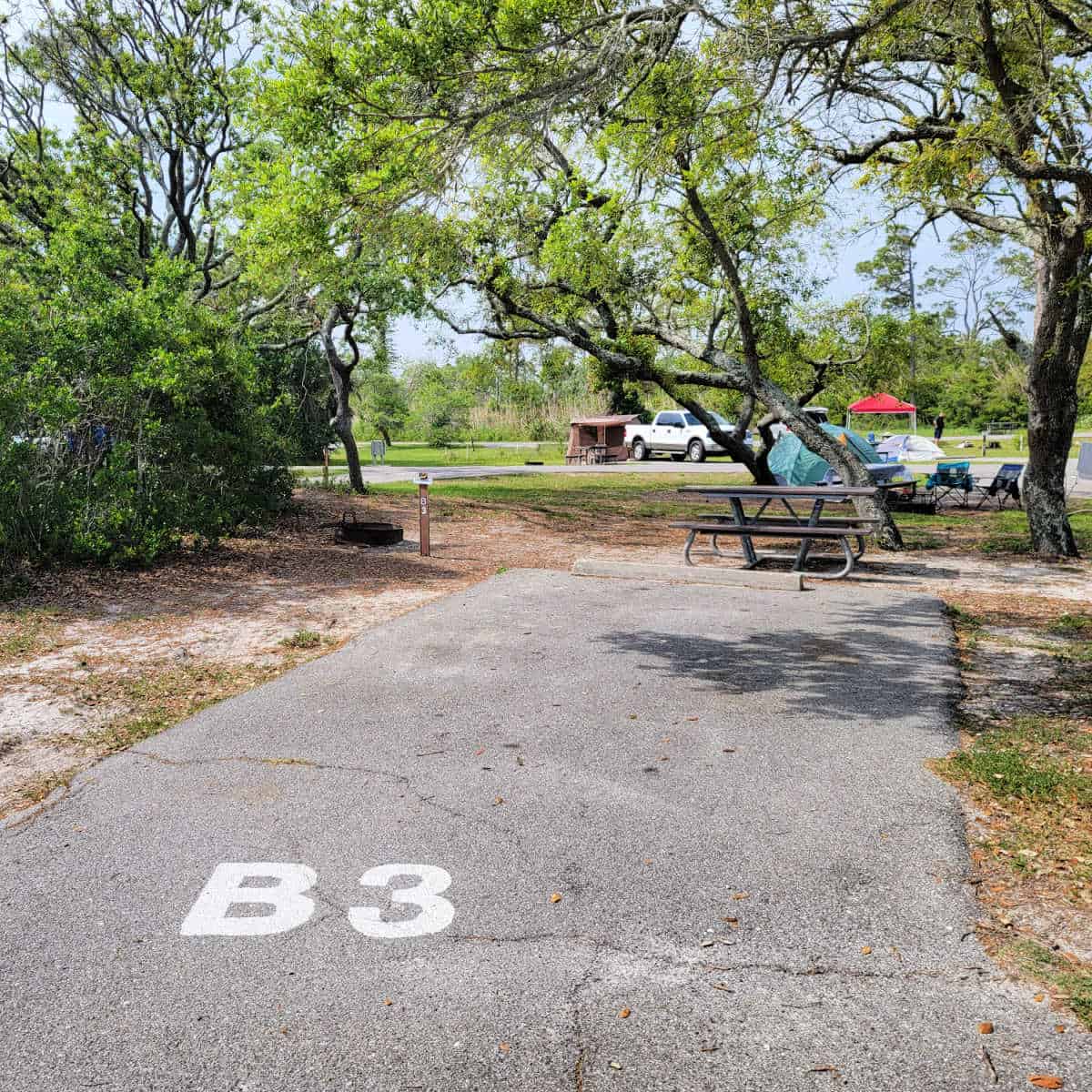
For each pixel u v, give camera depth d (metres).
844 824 4.07
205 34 18.80
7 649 7.40
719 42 7.42
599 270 14.99
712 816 4.16
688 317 18.70
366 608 9.17
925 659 6.91
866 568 12.02
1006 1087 2.46
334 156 8.03
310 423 32.28
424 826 4.07
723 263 14.40
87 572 10.45
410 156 7.90
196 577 10.79
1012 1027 2.71
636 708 5.74
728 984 2.93
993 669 6.76
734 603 9.20
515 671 6.61
